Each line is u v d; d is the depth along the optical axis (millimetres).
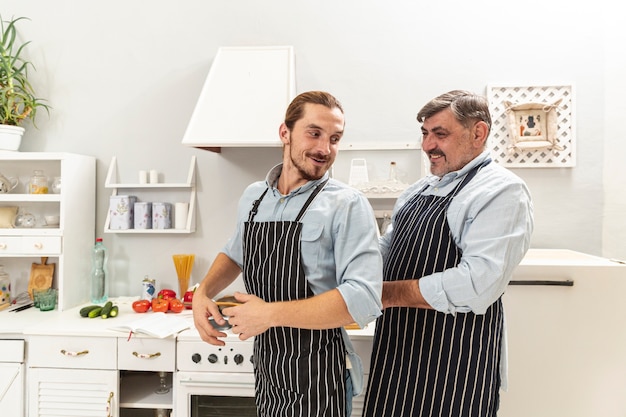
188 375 1746
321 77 2340
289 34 2350
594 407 1698
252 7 2361
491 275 1083
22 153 2115
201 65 2381
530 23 2273
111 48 2402
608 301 1683
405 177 2301
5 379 1835
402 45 2311
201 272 2383
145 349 1763
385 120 2316
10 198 2141
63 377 1788
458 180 1270
